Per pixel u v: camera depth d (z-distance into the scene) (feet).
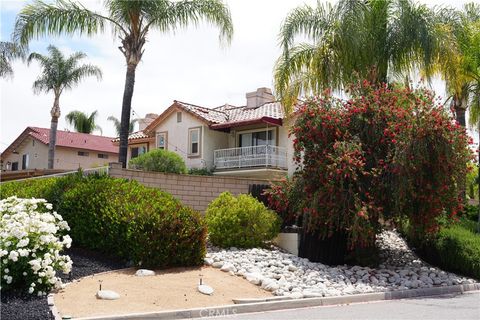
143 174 51.52
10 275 28.27
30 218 30.48
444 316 27.43
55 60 120.98
